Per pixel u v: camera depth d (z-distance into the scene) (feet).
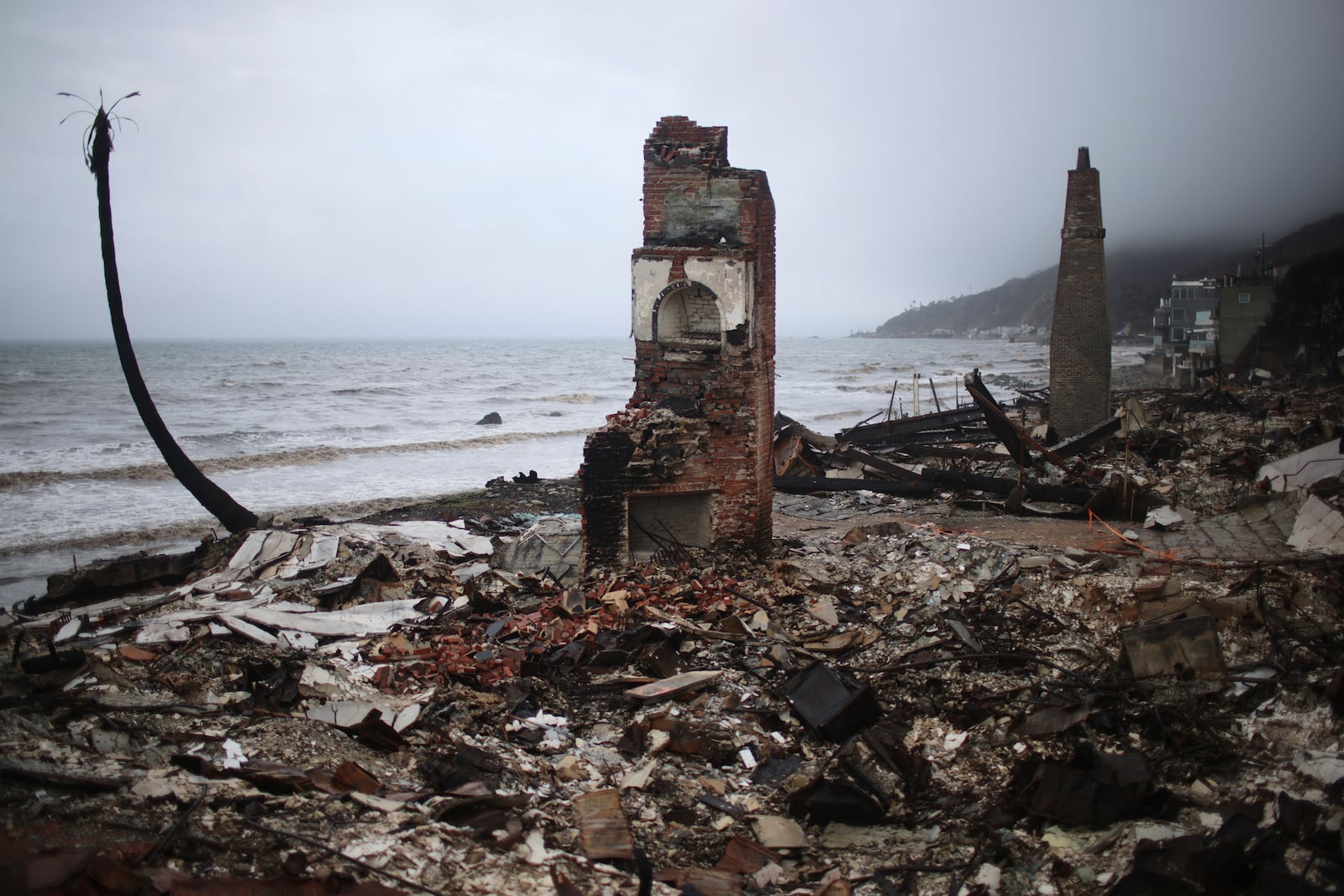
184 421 167.53
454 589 42.73
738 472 45.78
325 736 26.25
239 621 35.09
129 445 131.95
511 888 19.77
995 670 33.63
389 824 21.42
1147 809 24.59
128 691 27.78
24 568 69.36
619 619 37.91
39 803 20.35
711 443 45.50
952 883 22.54
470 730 28.63
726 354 44.93
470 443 135.03
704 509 46.65
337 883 18.56
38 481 102.68
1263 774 25.96
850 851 24.56
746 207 44.55
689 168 44.96
